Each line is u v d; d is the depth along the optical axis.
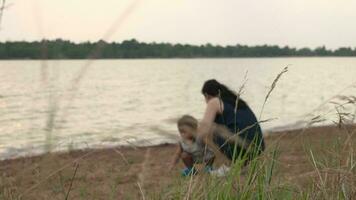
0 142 4.65
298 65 153.50
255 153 2.83
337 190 2.89
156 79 75.81
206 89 6.50
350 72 108.12
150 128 2.21
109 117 23.80
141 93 45.28
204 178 2.79
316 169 2.91
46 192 3.06
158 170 6.95
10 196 2.76
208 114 6.24
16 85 39.19
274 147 2.82
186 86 3.93
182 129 2.98
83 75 2.07
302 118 2.86
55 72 1.93
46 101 2.08
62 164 2.52
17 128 4.05
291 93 41.03
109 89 51.31
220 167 2.85
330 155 3.10
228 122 6.15
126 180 4.83
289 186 2.90
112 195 3.83
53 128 2.18
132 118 22.98
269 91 2.90
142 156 7.12
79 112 26.23
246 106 6.29
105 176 5.34
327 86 53.47
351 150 2.96
